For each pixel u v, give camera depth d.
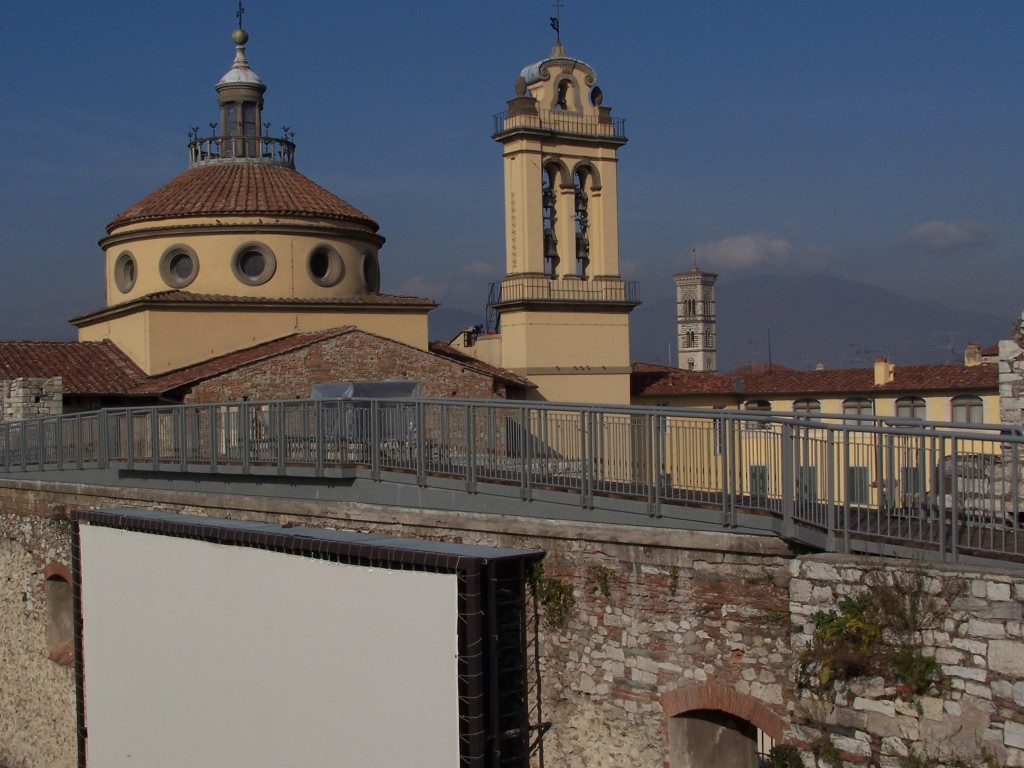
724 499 16.17
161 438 26.77
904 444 14.65
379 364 43.03
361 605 18.38
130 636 23.86
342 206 50.03
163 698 22.75
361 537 19.59
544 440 18.67
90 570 25.41
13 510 32.03
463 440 19.89
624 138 51.16
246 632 20.66
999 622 12.79
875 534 14.58
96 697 25.14
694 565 16.47
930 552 13.99
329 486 22.17
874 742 13.84
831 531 14.60
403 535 20.38
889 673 13.68
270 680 20.08
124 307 45.00
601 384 50.78
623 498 17.45
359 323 48.25
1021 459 17.70
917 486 14.59
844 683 14.17
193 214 46.81
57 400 38.94
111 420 28.66
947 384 51.50
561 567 18.05
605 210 50.97
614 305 50.84
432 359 44.16
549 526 18.11
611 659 17.39
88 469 29.47
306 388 41.62
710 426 16.53
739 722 17.16
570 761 17.83
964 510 14.43
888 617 13.62
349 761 18.55
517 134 48.75
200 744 21.72
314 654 19.19
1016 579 12.67
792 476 15.34
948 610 13.24
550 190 50.59
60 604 30.59
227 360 43.53
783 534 15.35
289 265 47.56
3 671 32.22
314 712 19.19
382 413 21.31
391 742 17.83
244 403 24.08
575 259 50.47
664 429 17.09
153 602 23.12
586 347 50.47
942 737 13.23
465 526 19.31
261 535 20.28
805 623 14.64
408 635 17.61
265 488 23.64
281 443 22.92
